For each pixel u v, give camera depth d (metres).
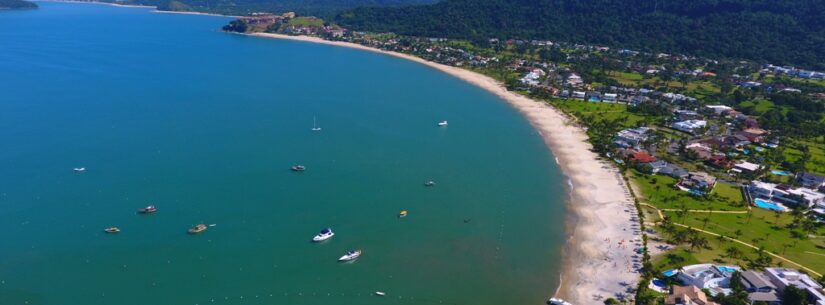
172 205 149.62
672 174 185.12
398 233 141.62
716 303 110.88
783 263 128.75
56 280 116.56
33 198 150.50
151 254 127.00
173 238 133.75
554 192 170.50
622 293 117.38
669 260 128.88
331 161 188.12
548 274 125.19
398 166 187.12
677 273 121.44
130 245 130.12
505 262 130.12
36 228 135.62
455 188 171.12
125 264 122.81
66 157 180.25
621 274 124.56
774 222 151.88
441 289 119.12
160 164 177.75
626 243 138.12
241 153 191.12
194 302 111.56
